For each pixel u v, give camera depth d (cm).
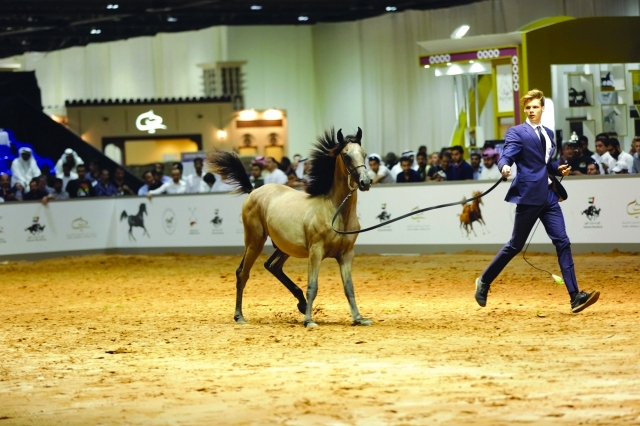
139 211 2422
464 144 2683
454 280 1662
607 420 658
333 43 3825
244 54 4162
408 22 3459
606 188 1897
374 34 3606
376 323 1166
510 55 2361
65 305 1526
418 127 3472
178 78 4500
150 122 3953
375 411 703
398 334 1059
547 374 808
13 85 3466
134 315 1355
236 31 4166
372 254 2159
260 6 3278
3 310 1481
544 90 2330
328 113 3900
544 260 1875
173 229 2381
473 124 2672
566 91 2517
